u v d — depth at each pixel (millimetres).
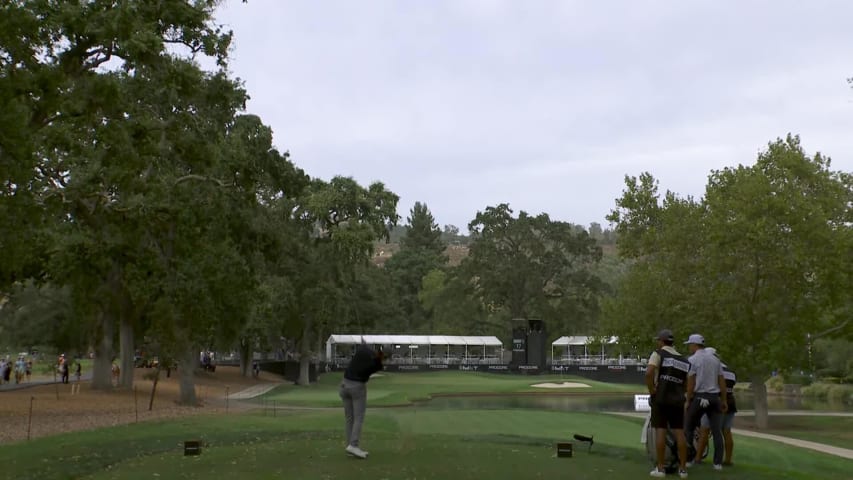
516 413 28141
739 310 32875
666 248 36469
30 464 12047
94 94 19906
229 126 39719
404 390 56750
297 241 54781
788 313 32844
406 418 25953
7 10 15570
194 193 31094
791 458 16703
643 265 37594
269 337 69938
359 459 11312
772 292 32531
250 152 33750
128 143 21406
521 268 98750
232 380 62719
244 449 12828
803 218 31578
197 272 32375
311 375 69625
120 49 20453
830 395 57062
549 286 108062
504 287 99562
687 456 11445
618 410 39875
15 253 20062
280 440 14586
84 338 60188
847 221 33531
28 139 16172
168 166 30188
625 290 37719
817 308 32969
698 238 35281
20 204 17766
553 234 100625
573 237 101562
